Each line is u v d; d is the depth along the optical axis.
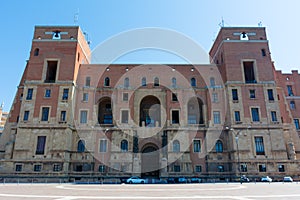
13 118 52.25
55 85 50.81
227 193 19.05
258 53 54.97
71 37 54.47
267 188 25.22
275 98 51.91
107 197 15.74
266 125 49.72
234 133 49.06
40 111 48.97
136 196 16.38
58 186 29.72
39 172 44.50
